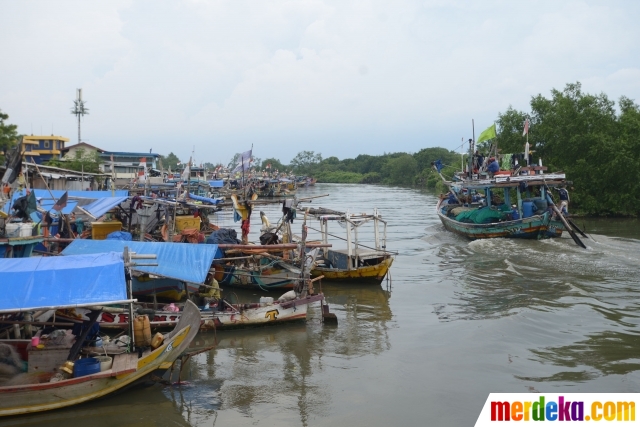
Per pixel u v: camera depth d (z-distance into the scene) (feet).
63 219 65.36
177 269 46.88
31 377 32.81
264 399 34.42
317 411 32.81
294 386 36.42
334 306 56.80
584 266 72.64
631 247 86.63
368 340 45.75
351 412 32.73
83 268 34.37
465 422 31.42
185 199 83.15
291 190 285.02
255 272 60.90
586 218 139.95
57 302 31.04
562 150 145.07
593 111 140.77
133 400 33.86
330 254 69.26
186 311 36.29
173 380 37.14
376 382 37.04
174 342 34.37
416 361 40.78
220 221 142.41
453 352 42.47
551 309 52.75
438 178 309.63
